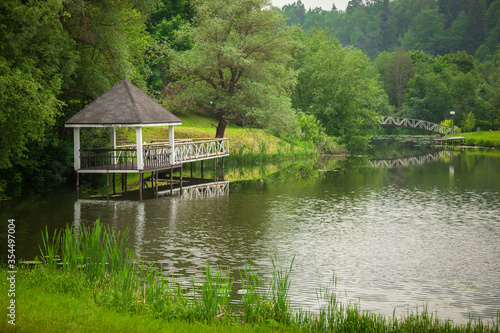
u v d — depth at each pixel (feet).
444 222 74.74
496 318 39.68
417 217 78.23
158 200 89.40
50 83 92.84
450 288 46.83
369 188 107.86
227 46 140.97
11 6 82.38
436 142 252.62
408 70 354.13
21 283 37.55
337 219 76.59
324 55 221.05
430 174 131.95
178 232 66.18
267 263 53.78
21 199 87.04
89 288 37.65
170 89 153.48
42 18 87.10
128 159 116.98
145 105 99.60
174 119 102.83
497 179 120.78
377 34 571.28
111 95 99.09
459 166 149.89
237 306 39.86
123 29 131.54
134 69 121.70
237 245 60.70
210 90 148.05
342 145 204.03
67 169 115.03
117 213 77.05
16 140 81.41
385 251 59.26
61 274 40.73
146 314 33.01
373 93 225.76
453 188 107.65
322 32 299.58
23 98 77.51
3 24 82.74
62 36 97.71
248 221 73.97
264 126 155.43
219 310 35.32
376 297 44.29
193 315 33.58
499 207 86.02
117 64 113.09
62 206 81.71
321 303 42.22
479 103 306.55
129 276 39.27
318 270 51.83
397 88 353.31
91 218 73.05
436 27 500.74
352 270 51.98
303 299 43.24
